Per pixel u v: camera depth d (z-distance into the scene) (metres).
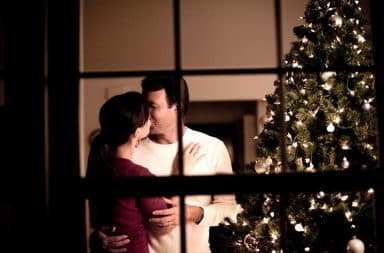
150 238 2.31
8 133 1.62
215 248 2.96
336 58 2.31
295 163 2.40
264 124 2.63
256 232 2.57
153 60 4.54
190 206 2.46
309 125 2.39
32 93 1.62
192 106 4.91
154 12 4.52
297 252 2.42
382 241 1.63
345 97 2.33
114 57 4.50
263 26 4.57
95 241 2.18
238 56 4.57
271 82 4.62
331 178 1.63
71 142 1.64
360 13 2.42
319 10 2.43
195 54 4.55
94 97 4.38
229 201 2.65
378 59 1.69
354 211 2.31
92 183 1.63
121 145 2.20
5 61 1.64
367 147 2.26
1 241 1.62
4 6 1.65
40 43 1.64
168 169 2.53
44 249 1.61
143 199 2.22
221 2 4.55
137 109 2.23
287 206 2.34
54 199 1.63
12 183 1.62
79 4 1.68
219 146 2.70
